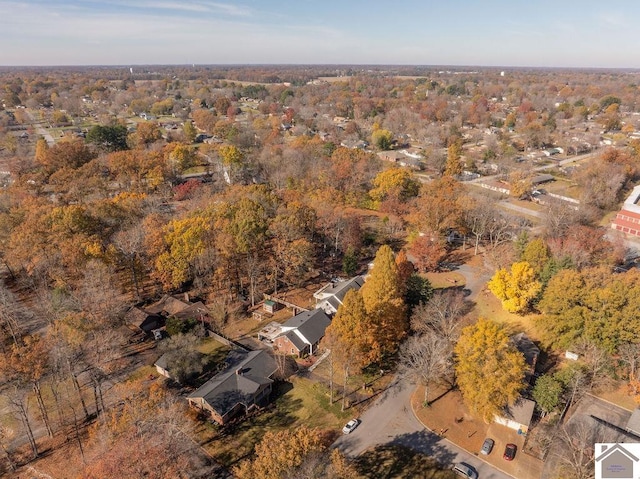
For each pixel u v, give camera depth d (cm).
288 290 7612
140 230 7388
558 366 5534
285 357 5938
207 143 18000
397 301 5675
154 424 3934
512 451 4416
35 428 4844
